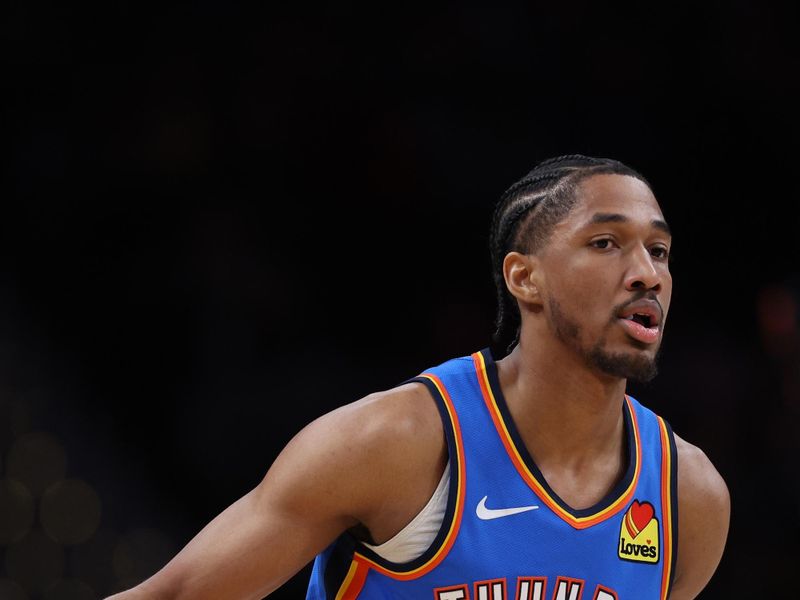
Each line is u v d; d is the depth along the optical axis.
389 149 31.30
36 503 24.39
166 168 29.53
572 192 8.30
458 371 8.73
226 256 28.77
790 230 33.41
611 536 8.42
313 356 28.78
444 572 8.13
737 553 26.08
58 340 27.58
